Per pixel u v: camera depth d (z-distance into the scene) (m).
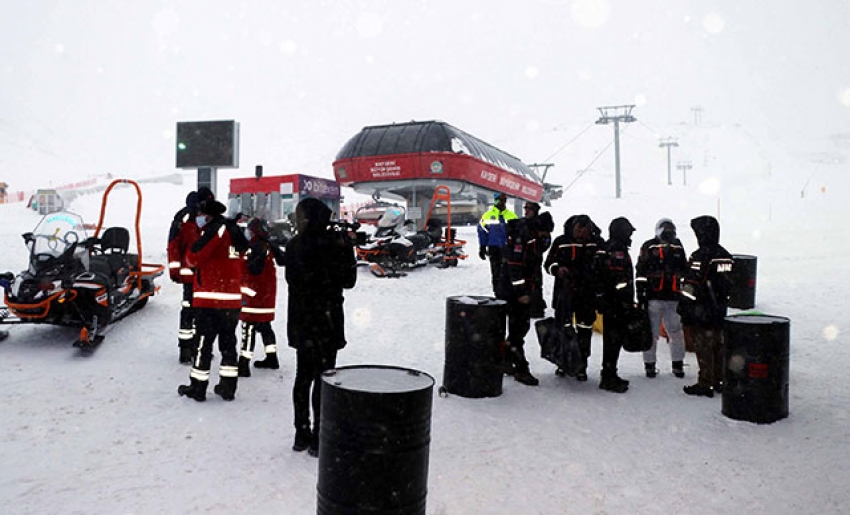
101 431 4.78
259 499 3.76
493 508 3.79
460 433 5.02
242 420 5.12
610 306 6.32
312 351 4.46
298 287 4.50
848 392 6.27
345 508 3.18
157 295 11.14
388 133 23.17
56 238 7.26
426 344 8.20
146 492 3.80
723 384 5.58
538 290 6.70
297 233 4.57
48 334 7.93
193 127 22.41
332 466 3.23
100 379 6.11
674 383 6.64
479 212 36.16
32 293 6.96
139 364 6.71
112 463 4.21
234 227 5.50
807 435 5.10
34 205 34.28
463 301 6.09
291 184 25.58
